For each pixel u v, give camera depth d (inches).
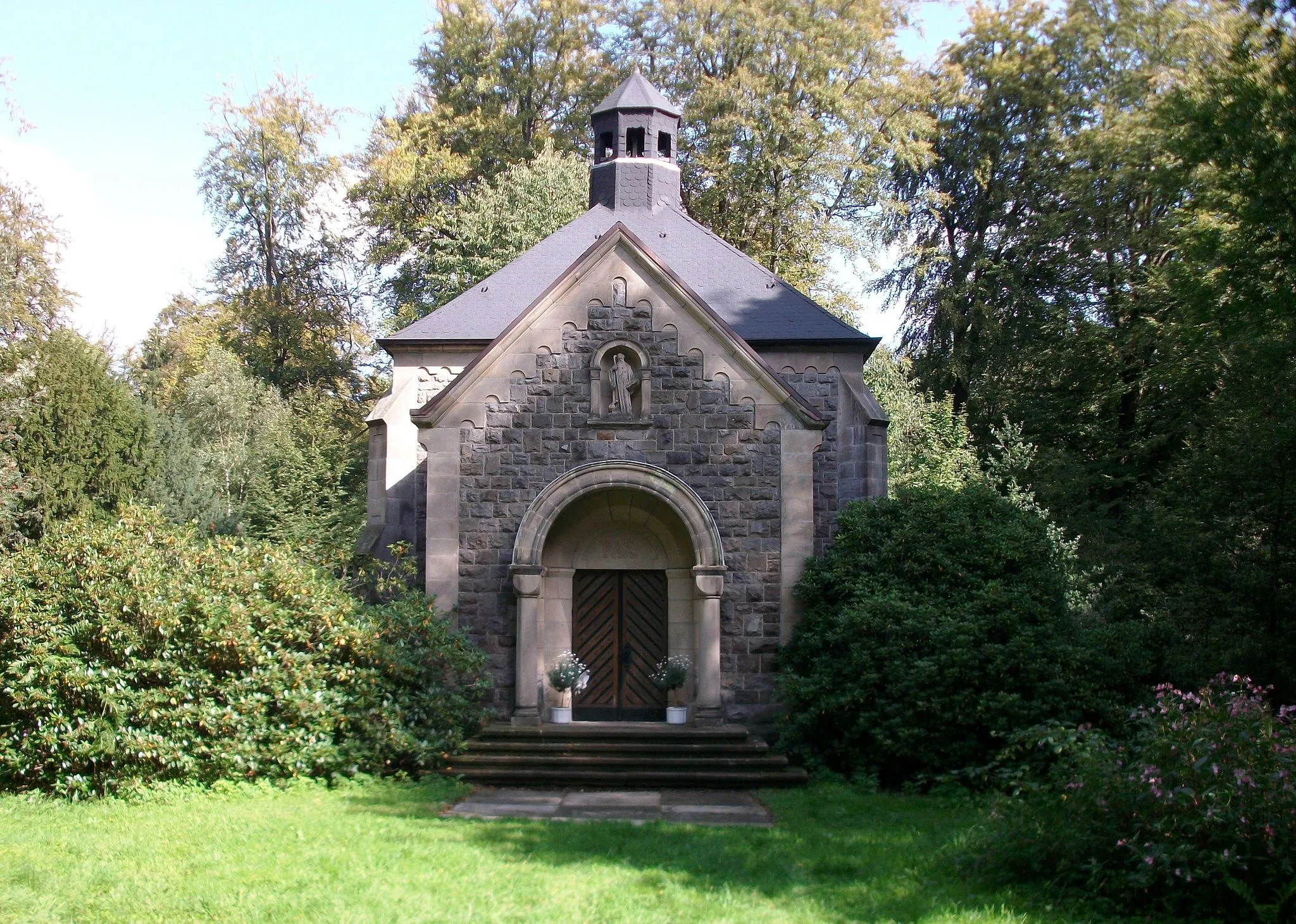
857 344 802.2
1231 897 335.0
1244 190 657.6
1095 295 1368.1
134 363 1626.5
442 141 1550.2
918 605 624.1
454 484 698.2
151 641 538.9
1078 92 1343.5
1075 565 931.3
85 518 604.4
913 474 1126.4
